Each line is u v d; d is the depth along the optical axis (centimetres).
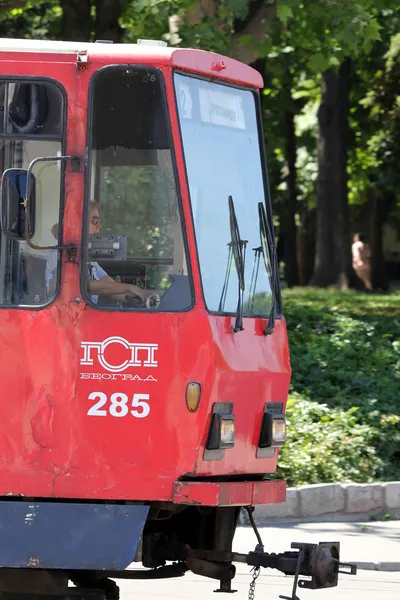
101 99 1334
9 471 1305
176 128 1336
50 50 1334
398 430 2666
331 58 3169
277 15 2831
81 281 1308
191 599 1669
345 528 2173
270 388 1425
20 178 1259
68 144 1324
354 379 2989
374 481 2469
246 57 2906
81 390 1301
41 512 1293
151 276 1327
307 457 2411
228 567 1415
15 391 1308
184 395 1298
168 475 1297
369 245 8062
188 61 1357
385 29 4731
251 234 1439
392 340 3591
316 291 6034
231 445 1328
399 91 6238
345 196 6372
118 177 1339
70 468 1298
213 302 1337
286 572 1362
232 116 1434
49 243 1314
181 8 2755
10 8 3428
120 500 1305
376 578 1855
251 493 1377
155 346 1303
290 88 6153
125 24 3281
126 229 1337
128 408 1298
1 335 1312
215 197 1379
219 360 1314
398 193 7025
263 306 1439
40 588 1333
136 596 1680
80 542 1290
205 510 1479
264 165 1480
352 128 6744
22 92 1334
